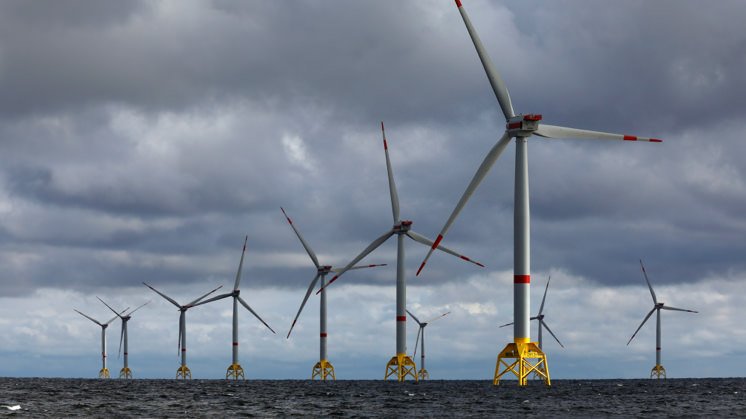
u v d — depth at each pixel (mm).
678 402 91562
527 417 71000
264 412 77438
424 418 70250
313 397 104750
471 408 81312
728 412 76375
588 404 86688
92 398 101250
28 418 70625
